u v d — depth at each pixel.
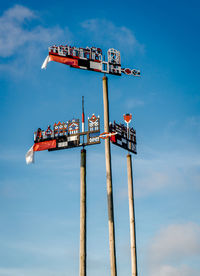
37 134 20.17
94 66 19.14
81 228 17.05
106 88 19.19
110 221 18.11
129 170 22.47
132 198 22.31
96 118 19.22
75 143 19.38
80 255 16.77
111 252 17.81
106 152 18.86
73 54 18.95
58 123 19.91
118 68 19.50
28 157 20.19
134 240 21.81
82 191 17.56
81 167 17.92
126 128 21.27
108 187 18.44
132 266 21.50
